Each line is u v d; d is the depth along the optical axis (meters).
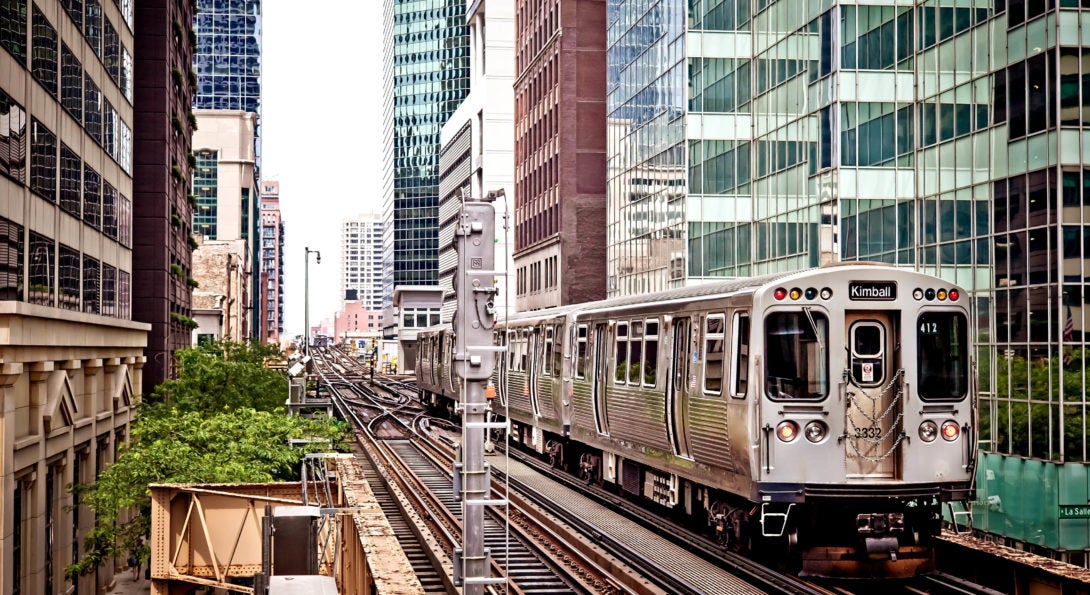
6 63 22.11
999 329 30.80
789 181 41.56
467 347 11.02
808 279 14.86
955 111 33.44
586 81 68.62
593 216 68.50
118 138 36.78
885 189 36.75
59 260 27.41
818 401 14.79
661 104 51.12
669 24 49.88
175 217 50.72
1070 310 28.17
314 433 28.70
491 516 22.00
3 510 21.33
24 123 23.67
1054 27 28.69
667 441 18.66
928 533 15.27
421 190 168.12
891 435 15.00
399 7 171.12
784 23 42.00
